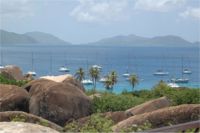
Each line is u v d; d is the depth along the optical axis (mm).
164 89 34531
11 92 19672
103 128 13453
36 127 10258
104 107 22672
